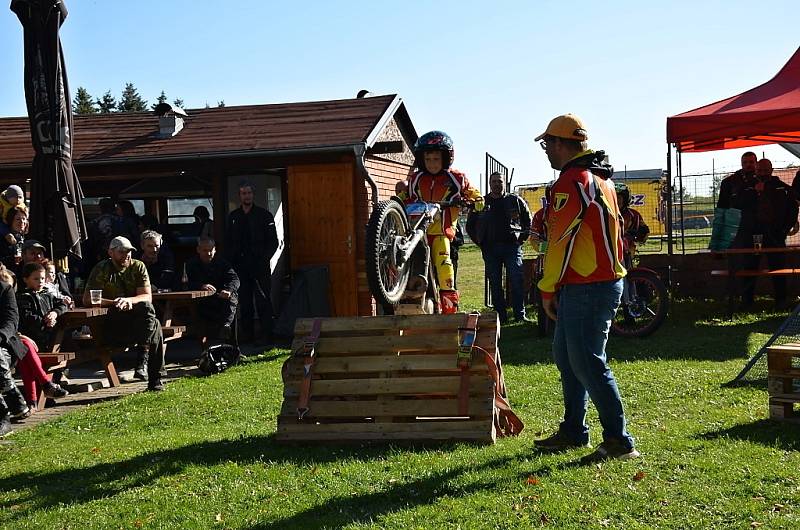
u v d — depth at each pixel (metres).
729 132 12.31
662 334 11.06
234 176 13.84
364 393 6.27
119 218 13.03
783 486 4.73
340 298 13.52
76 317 8.92
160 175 13.77
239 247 12.46
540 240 10.91
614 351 10.02
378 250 6.88
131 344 9.33
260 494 5.20
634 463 5.23
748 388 7.38
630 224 11.14
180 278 14.51
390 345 6.38
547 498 4.71
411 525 4.47
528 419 6.85
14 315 7.92
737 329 11.16
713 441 5.71
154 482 5.60
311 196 13.58
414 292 7.48
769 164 12.71
